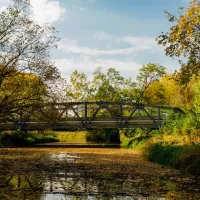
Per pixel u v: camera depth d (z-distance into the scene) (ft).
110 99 179.52
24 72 53.72
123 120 108.99
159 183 38.47
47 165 55.62
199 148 50.11
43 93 55.06
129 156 73.36
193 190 34.30
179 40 54.29
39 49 53.57
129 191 33.68
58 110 58.85
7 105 52.85
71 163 58.85
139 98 175.22
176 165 51.75
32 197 30.91
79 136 172.35
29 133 134.82
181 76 56.85
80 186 36.47
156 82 175.94
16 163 57.67
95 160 64.44
